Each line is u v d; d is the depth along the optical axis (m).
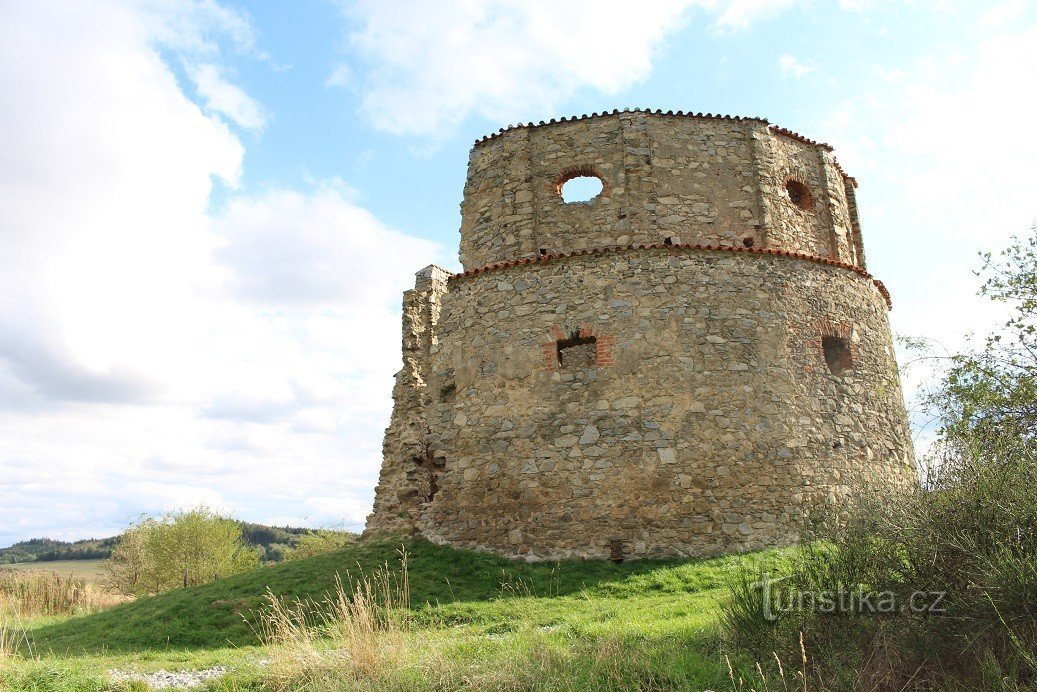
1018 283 12.23
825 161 20.91
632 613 11.36
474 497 16.61
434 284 20.75
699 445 15.80
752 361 16.55
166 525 38.88
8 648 11.75
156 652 11.91
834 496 15.90
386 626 10.97
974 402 11.37
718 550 15.17
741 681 7.44
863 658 7.41
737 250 17.19
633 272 16.88
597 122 19.39
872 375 18.23
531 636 9.52
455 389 17.59
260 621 13.09
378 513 19.22
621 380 16.27
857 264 21.31
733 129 19.69
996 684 6.50
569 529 15.66
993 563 7.10
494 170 19.80
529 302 17.22
